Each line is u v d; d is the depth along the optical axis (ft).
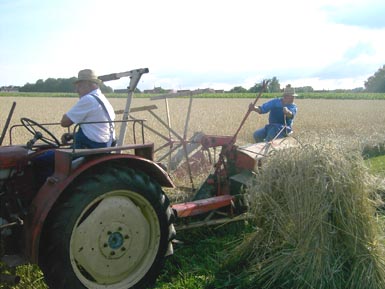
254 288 12.91
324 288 12.27
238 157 18.34
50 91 237.66
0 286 11.84
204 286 13.12
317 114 74.49
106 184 11.79
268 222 13.87
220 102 113.29
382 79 248.93
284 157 13.88
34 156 13.15
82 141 13.71
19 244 11.92
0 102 120.37
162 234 13.04
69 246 11.23
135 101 122.83
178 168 22.62
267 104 26.25
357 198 12.86
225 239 16.48
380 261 12.68
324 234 12.66
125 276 12.59
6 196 12.12
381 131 48.57
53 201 10.96
